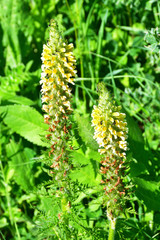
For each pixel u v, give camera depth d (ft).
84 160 1.92
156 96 2.52
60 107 1.44
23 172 2.29
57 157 1.51
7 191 2.20
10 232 2.25
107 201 1.44
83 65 2.72
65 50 1.40
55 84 1.42
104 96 1.36
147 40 2.02
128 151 2.02
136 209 2.04
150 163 2.17
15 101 2.39
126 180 1.92
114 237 1.61
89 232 1.63
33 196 2.26
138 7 2.60
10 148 2.33
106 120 1.37
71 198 1.56
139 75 2.54
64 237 1.65
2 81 2.60
